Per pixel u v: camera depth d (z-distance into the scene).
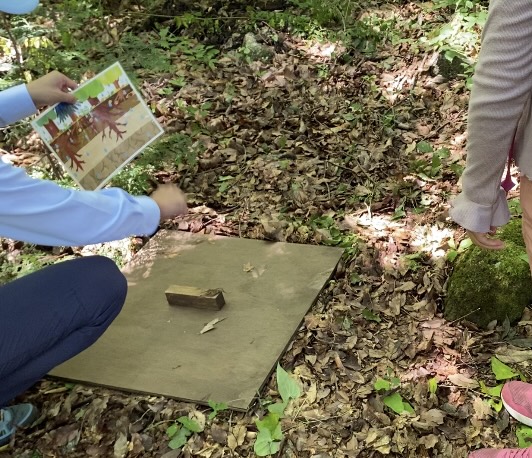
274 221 2.46
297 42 3.67
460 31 3.39
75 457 1.74
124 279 1.60
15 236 1.33
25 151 2.80
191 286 2.21
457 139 2.79
